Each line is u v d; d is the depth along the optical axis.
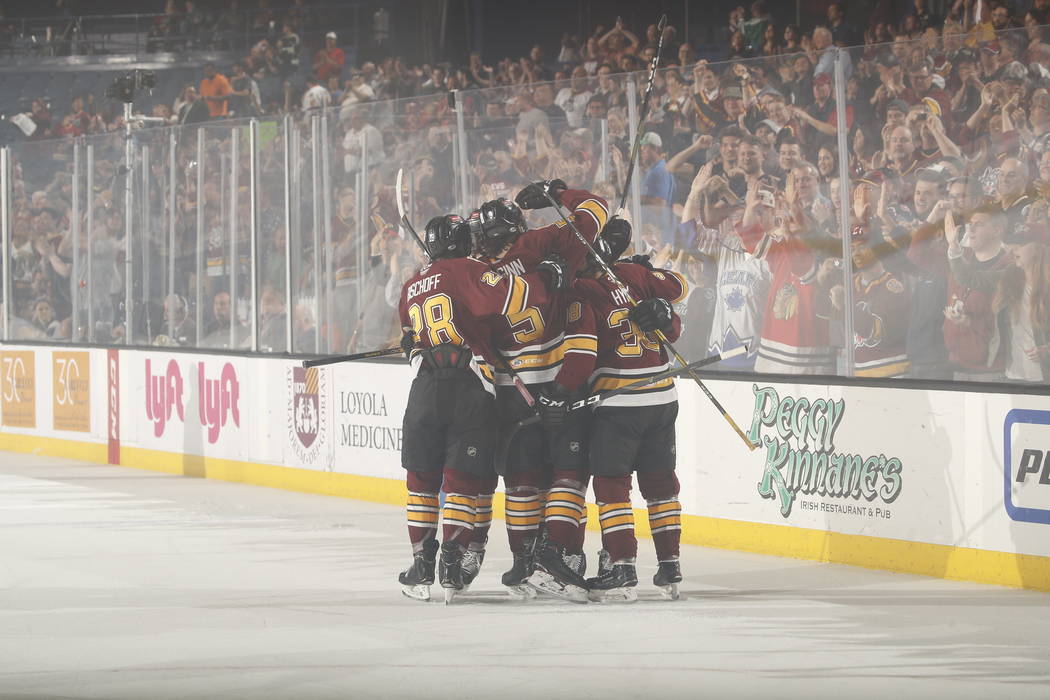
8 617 9.30
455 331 9.70
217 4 34.16
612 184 13.53
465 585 9.88
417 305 9.87
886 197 11.79
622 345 9.81
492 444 9.84
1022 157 11.14
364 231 15.66
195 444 17.78
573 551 9.77
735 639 8.53
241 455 17.08
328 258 16.08
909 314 11.73
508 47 28.47
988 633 8.70
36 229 20.52
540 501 10.05
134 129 20.08
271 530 13.24
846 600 9.85
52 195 20.19
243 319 17.28
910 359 11.74
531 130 14.12
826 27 19.95
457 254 10.02
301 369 16.20
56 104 33.38
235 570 11.13
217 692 7.29
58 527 13.45
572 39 24.52
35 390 20.64
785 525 11.82
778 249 12.44
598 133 13.62
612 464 9.70
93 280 19.66
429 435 9.89
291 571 11.09
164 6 35.88
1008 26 16.27
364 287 15.66
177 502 15.28
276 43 29.62
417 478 9.98
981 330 11.38
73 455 19.95
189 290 18.03
